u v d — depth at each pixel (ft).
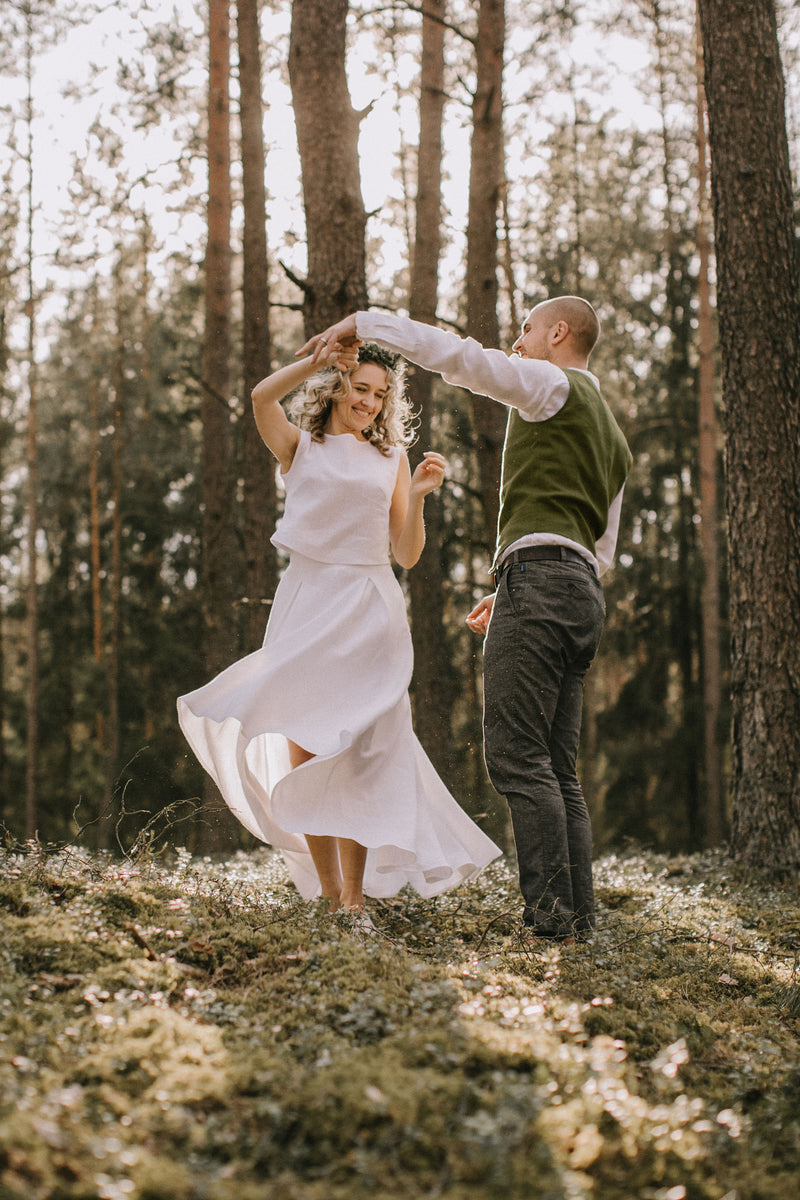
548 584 10.52
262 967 8.08
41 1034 6.12
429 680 31.73
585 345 11.70
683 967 9.81
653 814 61.98
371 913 11.15
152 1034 6.29
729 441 19.56
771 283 19.35
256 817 10.78
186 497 72.64
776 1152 5.78
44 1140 4.69
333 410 11.19
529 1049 6.25
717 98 19.85
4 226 58.75
